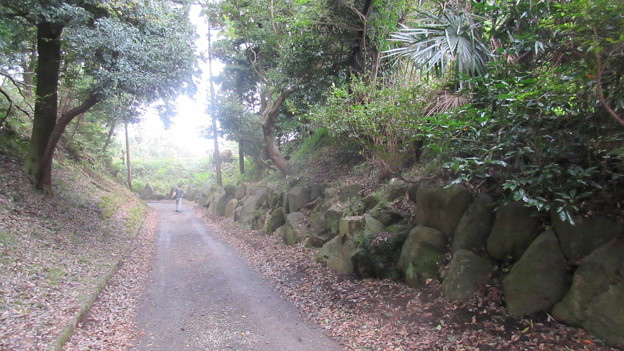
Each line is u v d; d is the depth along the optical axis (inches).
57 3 343.9
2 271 238.1
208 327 207.9
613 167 162.7
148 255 409.1
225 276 321.1
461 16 221.0
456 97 249.8
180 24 466.0
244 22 619.8
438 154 220.5
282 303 248.7
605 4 115.9
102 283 265.6
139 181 1510.8
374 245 259.4
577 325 152.2
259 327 207.6
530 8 173.6
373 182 363.9
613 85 145.0
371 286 247.4
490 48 224.5
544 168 162.9
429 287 213.5
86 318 210.5
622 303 141.1
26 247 292.7
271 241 456.4
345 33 450.3
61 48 447.2
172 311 234.4
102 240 406.6
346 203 371.6
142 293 271.6
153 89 412.5
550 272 167.3
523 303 169.6
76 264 299.0
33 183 439.5
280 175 682.2
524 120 171.2
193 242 500.7
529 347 150.2
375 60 400.5
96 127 936.9
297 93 525.3
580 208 168.7
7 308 195.5
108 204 617.3
